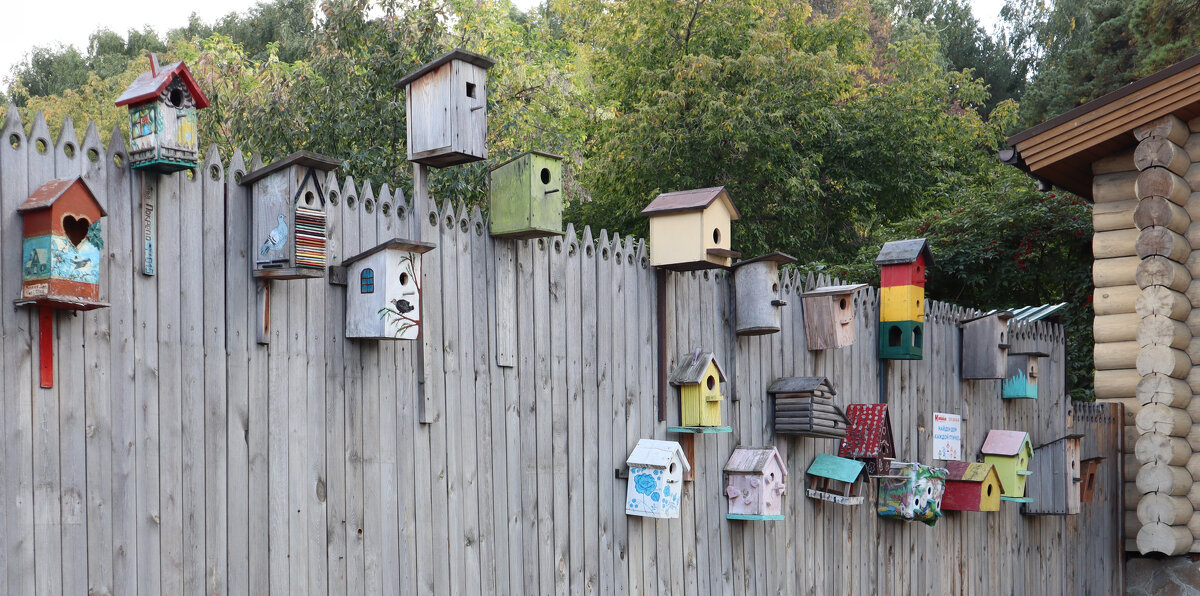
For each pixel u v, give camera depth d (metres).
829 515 6.86
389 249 4.20
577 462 5.27
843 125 18.91
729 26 18.97
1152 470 8.70
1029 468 8.74
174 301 3.78
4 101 24.14
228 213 3.97
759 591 6.26
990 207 13.86
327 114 10.48
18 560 3.30
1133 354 9.22
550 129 13.59
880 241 15.02
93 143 3.60
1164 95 8.59
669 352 5.84
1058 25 30.53
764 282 6.10
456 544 4.68
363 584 4.32
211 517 3.83
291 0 25.64
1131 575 9.39
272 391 4.06
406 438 4.53
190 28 27.41
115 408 3.58
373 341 4.44
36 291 3.30
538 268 5.16
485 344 4.87
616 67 20.00
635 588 5.51
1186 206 8.88
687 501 5.81
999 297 14.23
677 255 5.54
